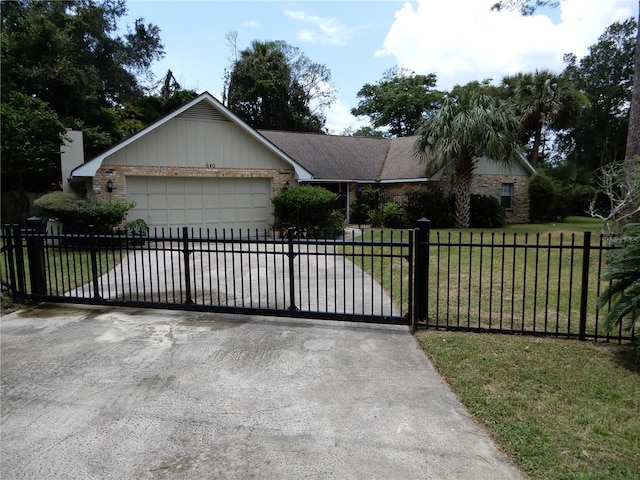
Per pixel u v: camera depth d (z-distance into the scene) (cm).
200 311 562
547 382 354
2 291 652
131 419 312
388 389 353
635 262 385
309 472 251
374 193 2019
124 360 417
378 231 1641
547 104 2458
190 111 1405
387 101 3619
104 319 545
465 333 477
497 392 339
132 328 511
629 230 418
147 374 386
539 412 310
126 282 788
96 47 2645
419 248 487
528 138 2759
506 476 245
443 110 1680
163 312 571
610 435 280
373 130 3919
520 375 368
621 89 3319
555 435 281
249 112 3359
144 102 2797
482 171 2017
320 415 315
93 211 1157
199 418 312
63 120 1778
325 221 1449
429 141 1755
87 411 324
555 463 253
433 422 303
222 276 846
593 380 357
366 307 603
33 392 355
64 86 1894
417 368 392
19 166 1508
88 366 404
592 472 244
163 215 1403
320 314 521
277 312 533
